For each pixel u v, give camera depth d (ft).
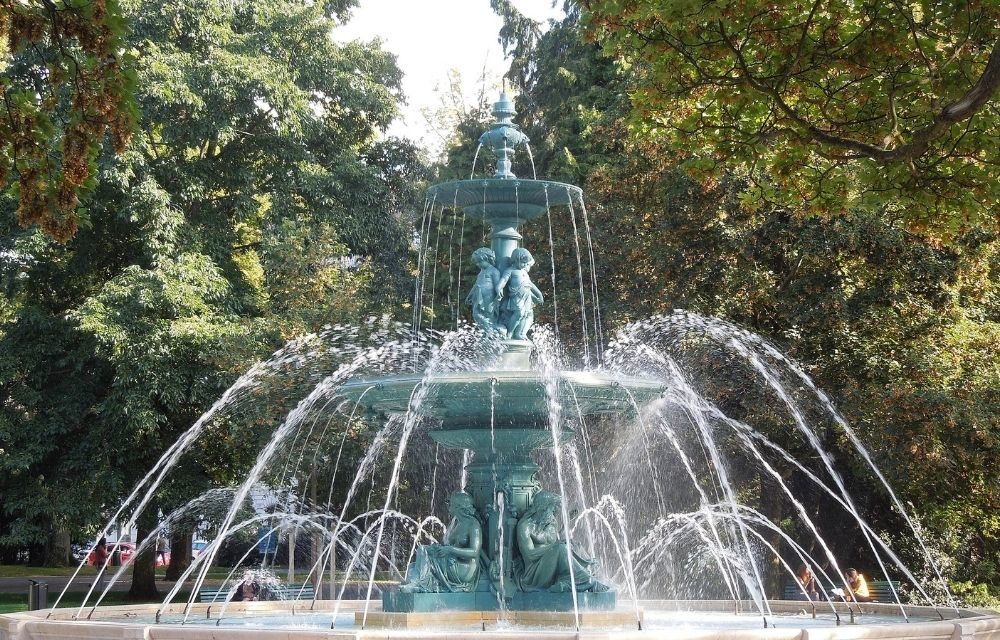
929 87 37.58
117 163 81.05
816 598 64.18
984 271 68.08
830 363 66.85
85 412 87.15
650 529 74.43
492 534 34.99
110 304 80.38
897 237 64.03
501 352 36.19
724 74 37.86
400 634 24.21
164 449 86.33
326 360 72.59
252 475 43.93
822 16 37.40
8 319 90.33
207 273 83.82
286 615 39.45
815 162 42.27
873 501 76.89
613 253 75.15
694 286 70.54
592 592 34.22
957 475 66.39
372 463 79.51
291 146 93.30
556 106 90.79
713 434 69.62
